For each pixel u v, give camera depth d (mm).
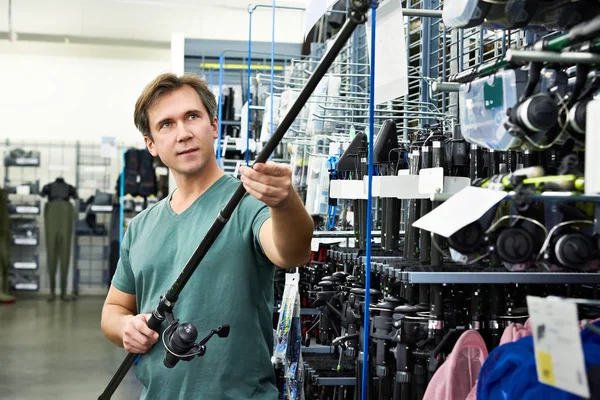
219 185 2033
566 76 1502
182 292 1932
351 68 4945
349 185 2994
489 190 1443
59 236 11766
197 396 1894
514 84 1503
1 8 11211
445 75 3377
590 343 1419
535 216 1473
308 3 2355
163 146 1972
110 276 11461
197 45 7684
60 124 12422
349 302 2926
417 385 2445
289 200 1625
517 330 2035
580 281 2291
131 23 11406
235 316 1912
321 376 3330
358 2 1263
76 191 12086
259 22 10141
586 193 1269
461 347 2029
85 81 12461
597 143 1202
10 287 11961
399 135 3979
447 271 2299
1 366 6445
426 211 2430
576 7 1510
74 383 5836
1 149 12234
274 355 3154
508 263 1490
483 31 3115
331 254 3457
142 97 1990
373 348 2775
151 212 2133
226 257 1925
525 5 1574
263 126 4742
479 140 1647
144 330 1878
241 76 6930
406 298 2723
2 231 11422
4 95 12297
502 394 1462
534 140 1486
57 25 11383
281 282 4031
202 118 1978
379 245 3436
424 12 1971
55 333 8289
